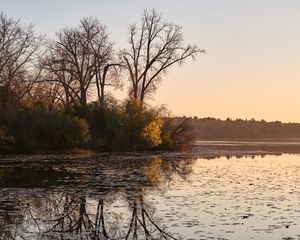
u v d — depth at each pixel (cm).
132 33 6153
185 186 2545
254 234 1449
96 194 2194
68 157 4441
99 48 5875
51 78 5766
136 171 3316
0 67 5147
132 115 5694
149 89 6266
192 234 1445
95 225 1580
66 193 2211
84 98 5838
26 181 2636
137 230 1509
